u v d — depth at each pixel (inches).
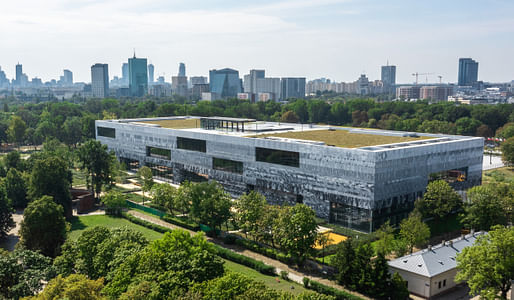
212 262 2459.4
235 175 5231.3
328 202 4271.7
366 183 3917.3
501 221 3597.4
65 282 2300.7
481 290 2488.9
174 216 4505.4
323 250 3331.7
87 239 2910.9
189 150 5856.3
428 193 3927.2
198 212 3969.0
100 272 2672.2
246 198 3752.5
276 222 3366.1
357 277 2812.5
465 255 2578.7
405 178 4133.9
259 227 3590.1
